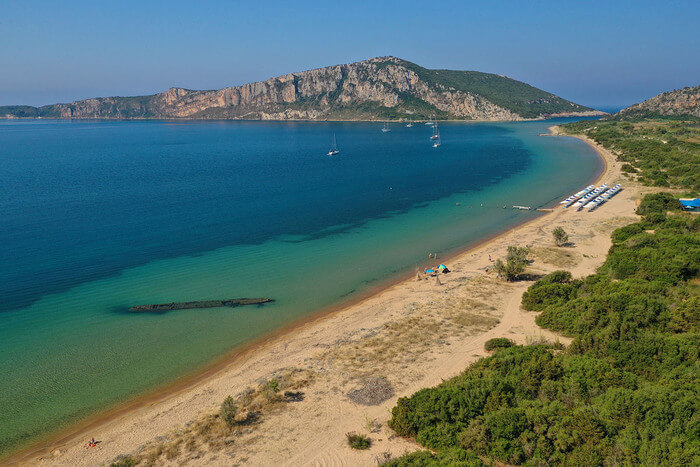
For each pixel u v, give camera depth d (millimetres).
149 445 32438
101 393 39531
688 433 27469
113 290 60781
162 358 45000
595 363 36312
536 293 52969
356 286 62594
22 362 44031
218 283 63438
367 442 31594
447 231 89000
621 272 58031
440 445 30281
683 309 43938
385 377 39531
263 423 34188
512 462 28312
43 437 34250
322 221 97062
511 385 34719
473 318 50250
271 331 50312
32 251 76000
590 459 26750
